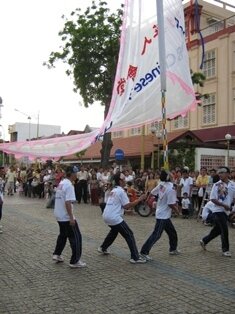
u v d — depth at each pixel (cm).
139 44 1041
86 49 2538
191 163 2242
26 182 2891
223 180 927
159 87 1013
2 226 1368
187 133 2195
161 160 2420
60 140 1230
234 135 2488
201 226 1389
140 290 659
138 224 1435
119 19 2561
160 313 555
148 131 3119
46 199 2614
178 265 828
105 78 2622
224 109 2669
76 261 802
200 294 638
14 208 1989
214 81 2747
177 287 675
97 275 751
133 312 560
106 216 855
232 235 1213
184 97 1030
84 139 1183
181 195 1653
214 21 3030
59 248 845
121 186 873
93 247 1008
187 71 1044
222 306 583
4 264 837
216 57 2741
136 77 1030
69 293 645
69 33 2598
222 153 2348
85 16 2595
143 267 811
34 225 1391
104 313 557
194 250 980
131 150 2900
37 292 650
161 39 986
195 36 2892
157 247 1012
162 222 882
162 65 978
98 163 3500
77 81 2653
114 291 654
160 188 898
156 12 1009
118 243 1060
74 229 807
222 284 693
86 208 1981
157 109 1016
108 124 1031
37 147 1272
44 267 811
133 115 1019
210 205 948
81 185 2270
